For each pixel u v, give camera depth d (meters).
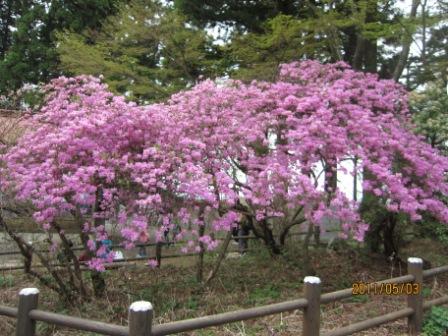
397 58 11.22
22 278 6.80
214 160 5.77
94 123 5.23
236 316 3.46
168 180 5.25
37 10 16.47
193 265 7.96
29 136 5.52
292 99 6.12
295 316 5.30
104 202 5.20
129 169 5.23
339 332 4.15
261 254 8.45
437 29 10.22
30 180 4.98
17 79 16.14
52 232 5.77
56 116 5.65
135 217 5.14
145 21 9.95
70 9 16.23
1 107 7.06
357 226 5.79
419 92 9.41
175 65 10.84
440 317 5.07
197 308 5.59
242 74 9.01
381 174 5.68
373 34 8.58
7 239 6.28
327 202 5.59
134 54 10.65
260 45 9.21
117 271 7.23
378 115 6.97
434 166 6.47
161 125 5.66
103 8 16.03
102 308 5.40
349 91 6.42
